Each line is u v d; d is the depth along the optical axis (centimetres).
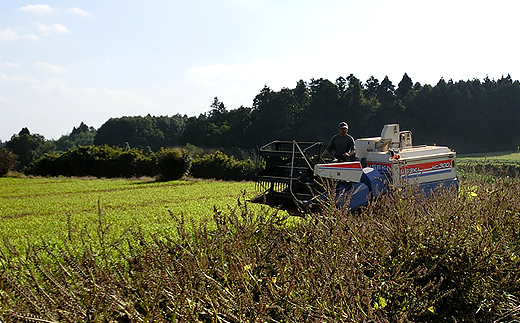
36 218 1780
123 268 465
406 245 546
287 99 7544
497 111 8056
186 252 481
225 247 508
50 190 3117
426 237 540
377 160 1002
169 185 3394
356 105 7394
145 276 409
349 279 414
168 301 407
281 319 424
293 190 920
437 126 7806
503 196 719
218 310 399
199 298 387
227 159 4416
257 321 369
